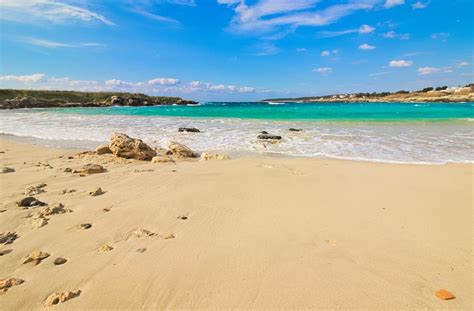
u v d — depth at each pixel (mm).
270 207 5680
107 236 4566
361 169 8812
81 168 8766
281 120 23938
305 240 4340
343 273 3535
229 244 4262
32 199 5977
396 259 3814
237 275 3537
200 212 5477
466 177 7734
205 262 3811
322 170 8664
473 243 4180
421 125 19844
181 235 4578
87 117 29562
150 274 3582
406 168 8945
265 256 3928
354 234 4508
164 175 8211
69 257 3988
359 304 3039
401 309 2965
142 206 5754
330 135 15945
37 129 20344
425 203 5789
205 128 19609
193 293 3260
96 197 6336
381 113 32344
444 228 4676
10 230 4785
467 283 3326
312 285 3332
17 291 3318
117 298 3203
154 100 100812
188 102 110062
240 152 12508
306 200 6043
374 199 6059
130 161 10562
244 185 7094
